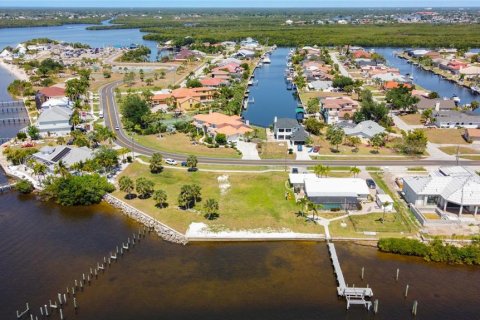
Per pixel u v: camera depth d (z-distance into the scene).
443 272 90.81
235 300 82.75
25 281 89.25
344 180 121.06
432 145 167.88
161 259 96.19
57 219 115.00
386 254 96.94
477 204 107.62
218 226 107.31
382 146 166.12
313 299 83.00
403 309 80.19
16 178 139.62
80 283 87.56
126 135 180.38
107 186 126.81
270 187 128.38
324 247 100.06
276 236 103.06
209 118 189.25
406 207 116.56
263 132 186.12
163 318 78.44
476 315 78.75
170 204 118.75
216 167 144.38
